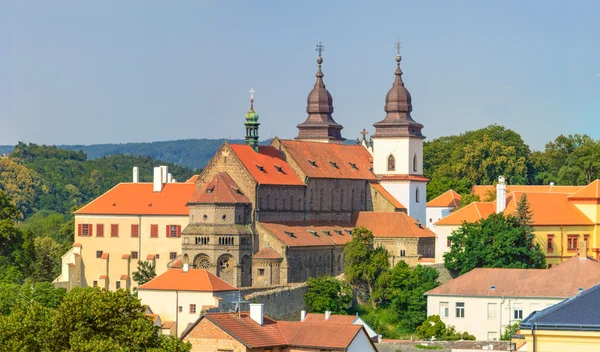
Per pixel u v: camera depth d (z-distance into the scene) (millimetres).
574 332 128250
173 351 195500
